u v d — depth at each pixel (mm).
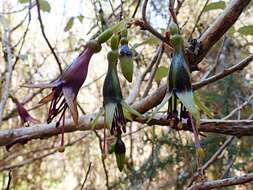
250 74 471
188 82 147
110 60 155
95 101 577
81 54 161
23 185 651
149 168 447
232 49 444
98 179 627
